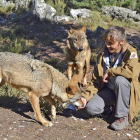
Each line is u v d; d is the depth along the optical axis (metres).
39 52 8.70
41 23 12.36
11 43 8.69
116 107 3.55
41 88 3.52
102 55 3.79
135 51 3.54
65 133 3.39
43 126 3.55
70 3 16.80
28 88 3.65
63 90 3.58
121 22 14.45
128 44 3.63
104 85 3.93
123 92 3.44
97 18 14.11
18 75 3.61
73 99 3.58
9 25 12.07
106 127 3.69
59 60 7.96
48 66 3.65
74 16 14.37
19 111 4.03
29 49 8.66
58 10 14.79
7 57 3.75
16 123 3.53
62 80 3.60
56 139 3.19
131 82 3.45
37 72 3.53
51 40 10.23
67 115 4.09
